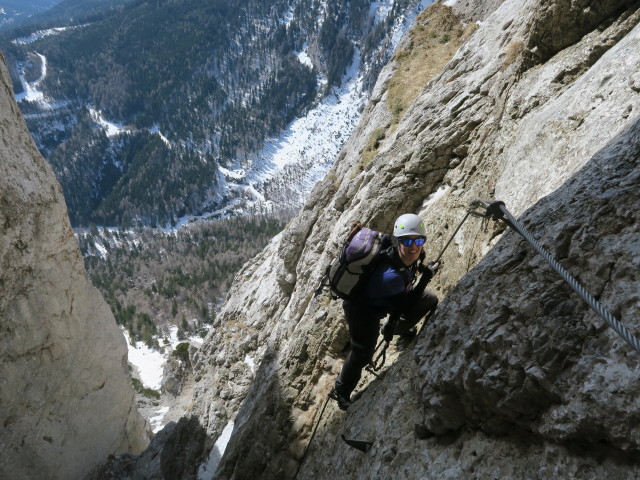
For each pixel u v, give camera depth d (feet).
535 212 13.35
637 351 7.94
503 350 10.98
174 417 100.63
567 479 9.20
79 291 38.45
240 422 35.65
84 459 39.83
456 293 14.21
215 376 57.62
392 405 16.29
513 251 12.79
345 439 16.75
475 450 11.89
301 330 28.84
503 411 10.82
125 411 45.34
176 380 121.80
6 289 30.09
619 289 9.52
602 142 14.56
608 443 8.91
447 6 53.42
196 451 46.16
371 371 20.06
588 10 21.09
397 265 15.44
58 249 34.94
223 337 62.08
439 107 28.45
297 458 24.49
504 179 19.75
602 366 9.04
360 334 16.24
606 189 11.26
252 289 63.10
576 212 11.57
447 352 12.84
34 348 33.30
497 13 31.22
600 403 8.70
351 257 15.48
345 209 38.09
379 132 42.83
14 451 33.45
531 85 22.36
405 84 45.98
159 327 422.82
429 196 26.43
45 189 33.37
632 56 16.30
